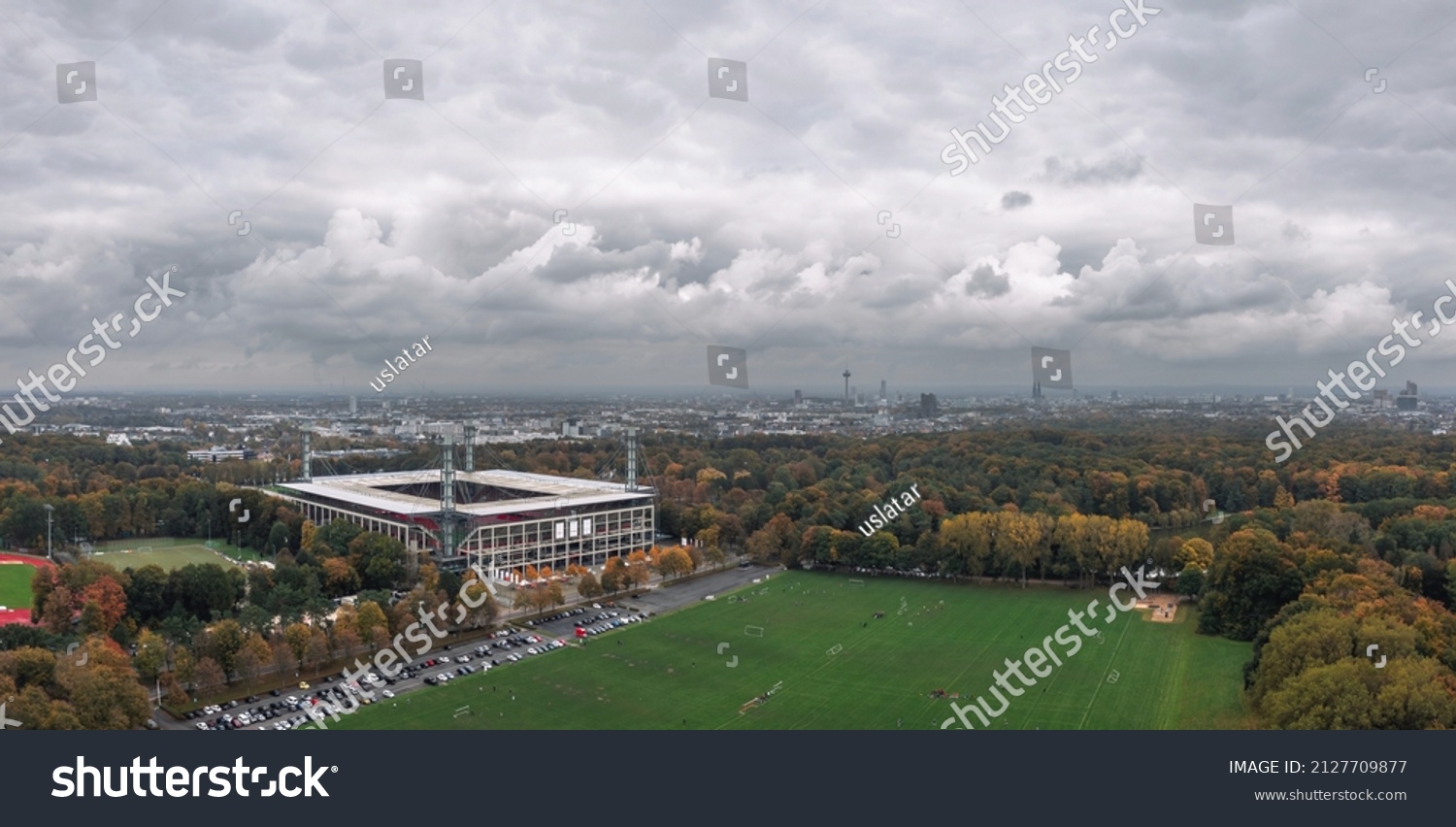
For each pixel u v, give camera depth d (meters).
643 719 178.88
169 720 174.88
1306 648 163.62
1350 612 184.25
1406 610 185.75
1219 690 194.12
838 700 191.12
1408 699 139.75
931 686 199.88
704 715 181.50
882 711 183.88
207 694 187.75
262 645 194.88
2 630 185.00
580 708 185.00
